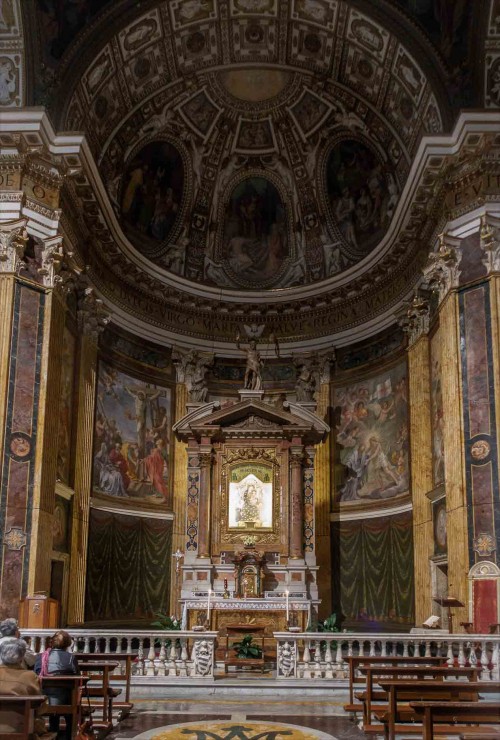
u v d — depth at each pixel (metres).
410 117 18.89
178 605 20.41
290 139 22.84
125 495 19.97
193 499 18.27
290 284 23.69
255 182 23.72
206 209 23.64
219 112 22.34
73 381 18.19
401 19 17.09
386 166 20.98
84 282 18.58
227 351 23.33
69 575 17.22
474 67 16.55
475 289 15.80
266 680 12.61
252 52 20.39
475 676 8.97
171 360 22.52
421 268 18.86
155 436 21.44
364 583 20.27
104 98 18.81
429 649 12.38
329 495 21.59
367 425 21.25
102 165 20.02
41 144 15.96
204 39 19.66
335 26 18.67
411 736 8.55
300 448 18.31
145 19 17.84
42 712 6.67
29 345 15.55
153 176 22.33
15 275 15.50
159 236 22.89
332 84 20.69
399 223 19.30
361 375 21.81
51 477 15.66
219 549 17.94
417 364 18.94
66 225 17.14
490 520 14.66
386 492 20.14
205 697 11.80
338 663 12.66
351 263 22.62
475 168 16.12
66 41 16.84
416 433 18.72
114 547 19.22
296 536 17.80
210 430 18.25
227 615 16.98
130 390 20.92
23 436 15.12
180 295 22.53
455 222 16.45
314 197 23.28
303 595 17.33
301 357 22.84
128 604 19.38
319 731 9.05
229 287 23.53
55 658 8.23
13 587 14.45
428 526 17.88
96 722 8.95
